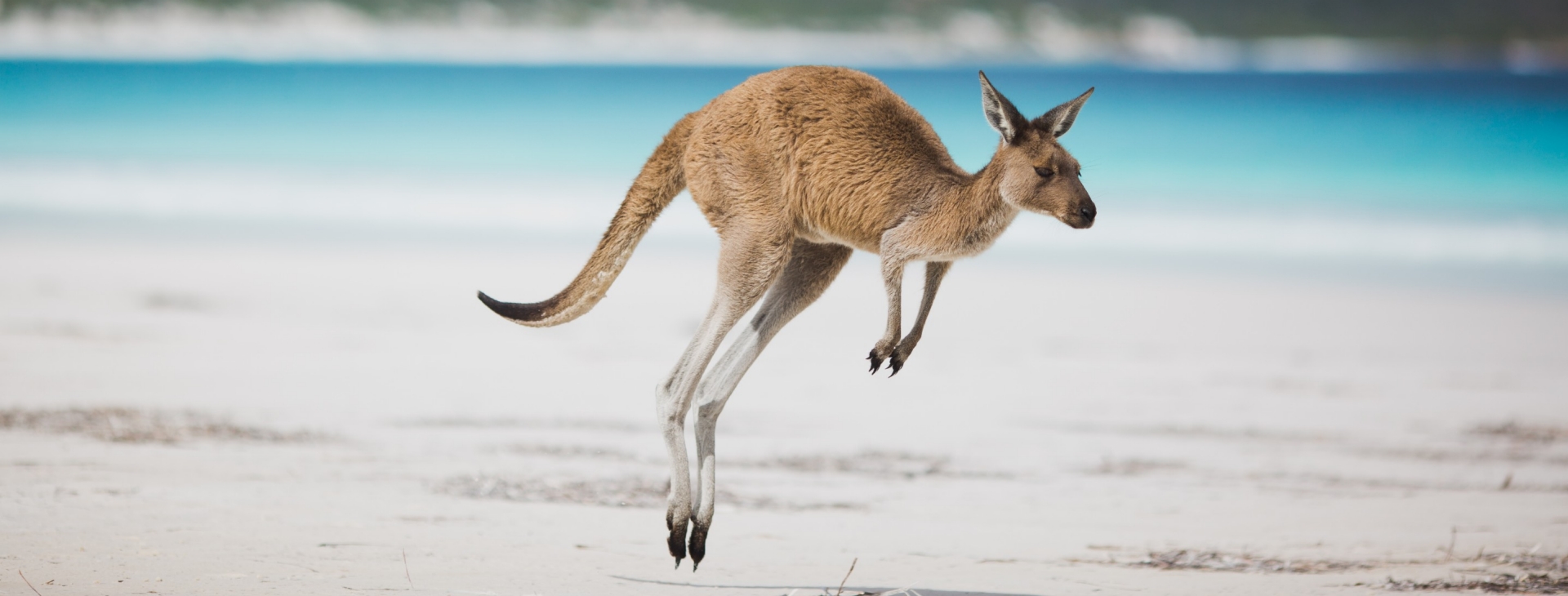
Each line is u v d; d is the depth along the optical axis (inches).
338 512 971.9
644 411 1465.3
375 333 1914.4
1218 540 998.4
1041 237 3265.3
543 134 4970.5
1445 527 1061.8
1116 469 1253.1
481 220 3344.0
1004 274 2763.3
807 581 848.3
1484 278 2778.1
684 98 5935.0
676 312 2231.8
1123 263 2930.6
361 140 4793.3
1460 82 6594.5
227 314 2005.4
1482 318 2324.1
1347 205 3762.3
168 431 1234.6
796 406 1546.5
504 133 4980.3
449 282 2452.0
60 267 2410.2
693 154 887.7
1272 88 6451.8
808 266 933.8
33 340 1701.5
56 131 4785.9
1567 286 2679.6
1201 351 1987.0
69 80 5905.5
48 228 2945.4
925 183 853.8
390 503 1009.5
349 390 1503.4
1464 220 3511.3
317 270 2529.5
